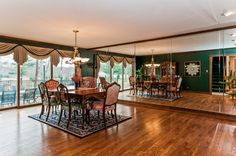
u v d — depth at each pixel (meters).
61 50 6.62
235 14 3.23
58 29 4.29
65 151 2.52
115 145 2.72
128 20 3.56
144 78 7.30
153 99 6.41
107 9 2.93
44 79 6.28
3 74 5.40
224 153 2.44
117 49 7.25
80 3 2.67
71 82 7.07
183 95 6.58
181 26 4.08
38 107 5.68
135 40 5.81
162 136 3.10
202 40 5.28
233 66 4.97
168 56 6.82
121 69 7.76
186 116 4.50
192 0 2.59
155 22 3.72
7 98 5.49
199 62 6.09
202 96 5.94
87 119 3.86
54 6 2.79
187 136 3.09
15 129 3.47
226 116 4.25
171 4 2.72
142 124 3.81
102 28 4.20
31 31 4.50
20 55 5.44
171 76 6.74
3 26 4.00
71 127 3.55
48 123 3.83
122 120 4.08
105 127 3.55
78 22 3.69
